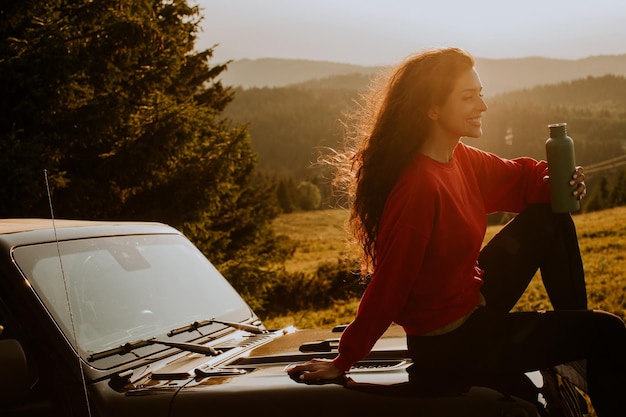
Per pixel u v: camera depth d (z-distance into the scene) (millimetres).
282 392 2277
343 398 2213
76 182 10031
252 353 2873
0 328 2564
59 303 2682
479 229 2451
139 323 2947
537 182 2812
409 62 2459
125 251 3244
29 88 9195
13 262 2664
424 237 2293
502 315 2387
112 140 10422
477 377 2268
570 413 2455
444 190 2342
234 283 15539
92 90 10109
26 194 8938
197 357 2891
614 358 2271
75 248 2986
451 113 2422
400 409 2141
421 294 2367
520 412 2098
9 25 9773
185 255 3600
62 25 9609
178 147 10922
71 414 2441
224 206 17453
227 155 12125
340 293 25000
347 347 2320
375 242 2523
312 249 72188
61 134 9766
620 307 16500
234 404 2293
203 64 17328
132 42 10328
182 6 15555
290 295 24156
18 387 2273
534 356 2281
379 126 2459
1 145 8805
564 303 2830
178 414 2330
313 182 193625
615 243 37656
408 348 2471
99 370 2562
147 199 11602
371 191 2461
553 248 2832
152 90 11477
